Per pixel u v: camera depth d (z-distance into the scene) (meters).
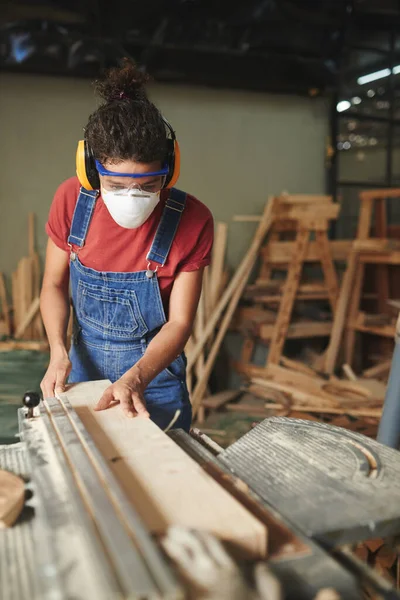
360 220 3.82
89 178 1.26
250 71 3.81
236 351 4.23
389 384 1.61
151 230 1.47
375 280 4.15
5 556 0.73
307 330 3.83
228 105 4.06
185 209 1.48
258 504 0.81
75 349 1.65
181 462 0.90
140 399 1.19
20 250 3.78
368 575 0.73
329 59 3.95
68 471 0.81
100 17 3.32
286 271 4.30
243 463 0.99
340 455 1.01
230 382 4.21
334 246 3.95
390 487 0.89
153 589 0.53
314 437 1.09
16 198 3.72
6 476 0.89
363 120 4.38
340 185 4.36
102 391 1.28
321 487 0.89
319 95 4.21
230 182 4.15
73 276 1.56
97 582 0.57
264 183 4.23
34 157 3.71
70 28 3.33
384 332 3.63
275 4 3.56
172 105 3.93
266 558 0.69
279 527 0.76
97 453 0.87
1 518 0.78
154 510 0.74
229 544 0.69
